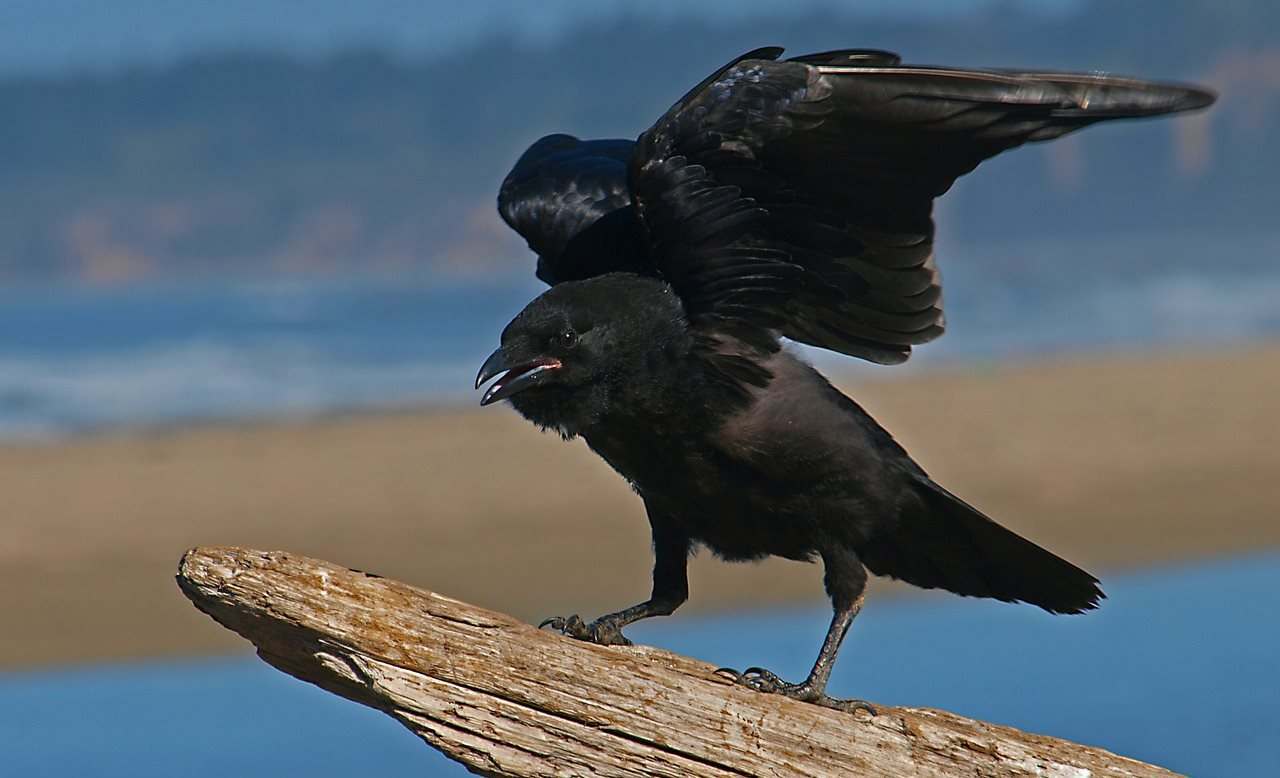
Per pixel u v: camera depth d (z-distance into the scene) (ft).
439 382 121.29
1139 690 43.21
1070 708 41.32
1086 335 162.09
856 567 22.06
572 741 19.84
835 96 20.13
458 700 19.62
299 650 19.71
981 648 47.75
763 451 21.38
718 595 54.80
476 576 59.06
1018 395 105.09
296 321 177.37
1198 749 38.96
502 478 77.25
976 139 20.52
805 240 21.76
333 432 93.15
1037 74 19.60
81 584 58.44
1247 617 51.88
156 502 73.20
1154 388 106.42
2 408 105.91
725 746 20.03
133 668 48.78
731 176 21.12
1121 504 71.15
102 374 122.01
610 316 21.16
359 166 584.40
